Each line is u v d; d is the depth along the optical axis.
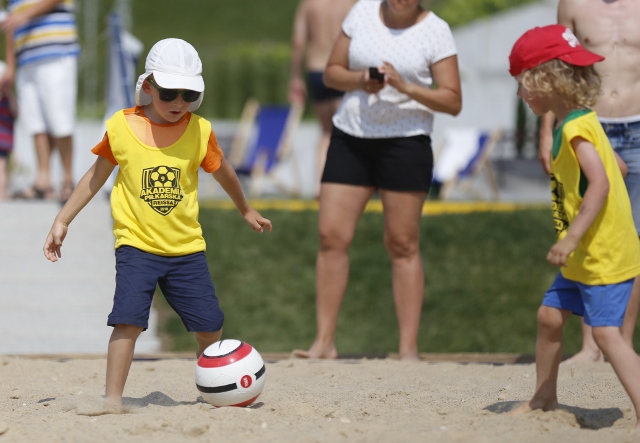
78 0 105.75
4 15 36.19
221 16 125.19
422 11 22.97
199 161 16.16
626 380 13.98
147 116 16.11
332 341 23.67
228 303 33.22
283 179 63.72
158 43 15.96
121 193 16.06
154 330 31.95
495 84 64.06
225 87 83.75
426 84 22.75
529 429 14.19
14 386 18.91
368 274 34.25
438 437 13.60
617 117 21.09
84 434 13.91
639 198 21.23
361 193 23.09
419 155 22.59
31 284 31.67
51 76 34.41
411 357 23.16
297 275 34.34
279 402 16.55
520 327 32.00
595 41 21.30
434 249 35.19
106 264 32.78
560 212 14.67
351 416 15.57
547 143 22.53
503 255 34.78
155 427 14.30
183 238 16.02
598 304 14.12
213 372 15.74
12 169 56.16
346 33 23.17
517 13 64.38
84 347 29.78
